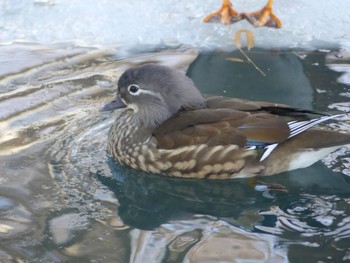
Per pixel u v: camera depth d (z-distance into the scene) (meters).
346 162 8.19
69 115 9.15
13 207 7.37
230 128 7.84
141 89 8.21
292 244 6.80
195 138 7.87
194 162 7.90
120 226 7.14
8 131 8.74
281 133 7.74
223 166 7.87
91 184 7.89
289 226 7.14
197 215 7.40
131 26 11.59
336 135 7.84
